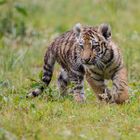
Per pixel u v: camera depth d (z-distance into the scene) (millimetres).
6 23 22297
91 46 14141
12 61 17609
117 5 26312
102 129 12367
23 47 20484
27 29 22922
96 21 25109
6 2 23094
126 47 20109
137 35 22406
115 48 14531
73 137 11828
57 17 26281
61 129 12305
